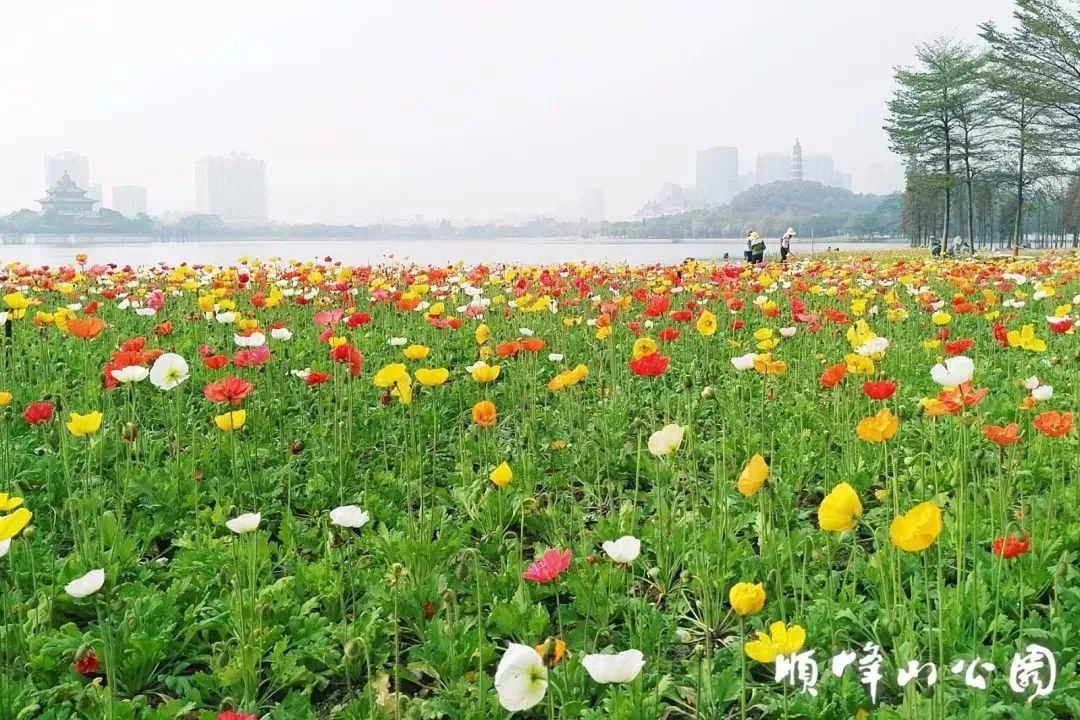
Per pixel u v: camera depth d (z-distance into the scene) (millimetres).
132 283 12930
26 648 3109
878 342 5348
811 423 5938
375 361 7941
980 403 5984
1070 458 4762
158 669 3195
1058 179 60844
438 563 3826
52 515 4496
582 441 5531
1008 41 52344
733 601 2373
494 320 10328
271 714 2900
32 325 9172
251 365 6129
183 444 5715
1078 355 5789
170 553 4305
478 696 2918
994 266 14406
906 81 64875
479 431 5633
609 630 3377
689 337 8938
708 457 5371
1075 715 2660
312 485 4816
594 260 19703
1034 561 3473
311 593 3613
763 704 2855
